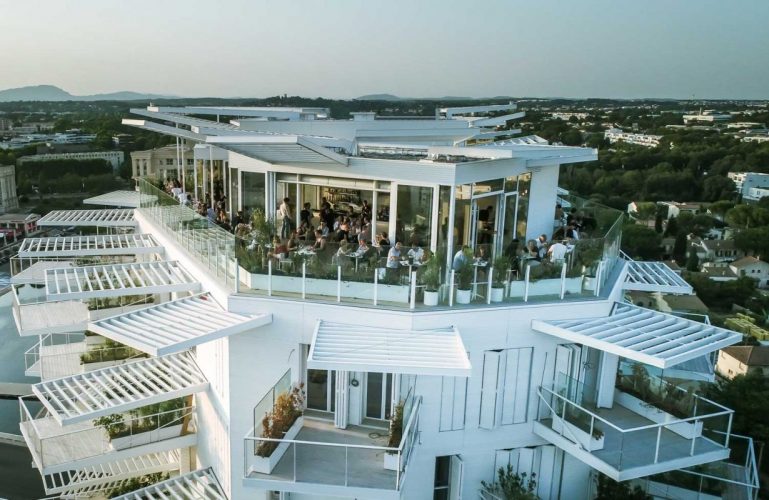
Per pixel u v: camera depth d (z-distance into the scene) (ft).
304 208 60.95
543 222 68.03
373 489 36.40
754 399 136.15
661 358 37.42
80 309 68.90
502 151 47.67
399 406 40.32
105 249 72.54
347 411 43.01
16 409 127.85
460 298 43.50
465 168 51.70
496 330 43.73
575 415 43.04
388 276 42.45
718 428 43.88
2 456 100.63
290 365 43.98
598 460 41.24
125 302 69.46
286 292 44.24
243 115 74.38
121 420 50.62
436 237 52.21
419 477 44.52
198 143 81.20
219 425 48.03
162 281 56.54
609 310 47.34
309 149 47.73
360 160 55.06
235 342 44.09
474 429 45.03
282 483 36.78
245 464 37.22
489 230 58.65
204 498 47.60
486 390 44.45
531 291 45.42
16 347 177.37
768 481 116.16
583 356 46.85
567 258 46.85
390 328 41.73
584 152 61.11
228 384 44.73
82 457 49.47
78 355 66.80
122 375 52.75
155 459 59.62
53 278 57.16
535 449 46.65
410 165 52.31
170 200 69.26
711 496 45.88
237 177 68.39
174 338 39.37
